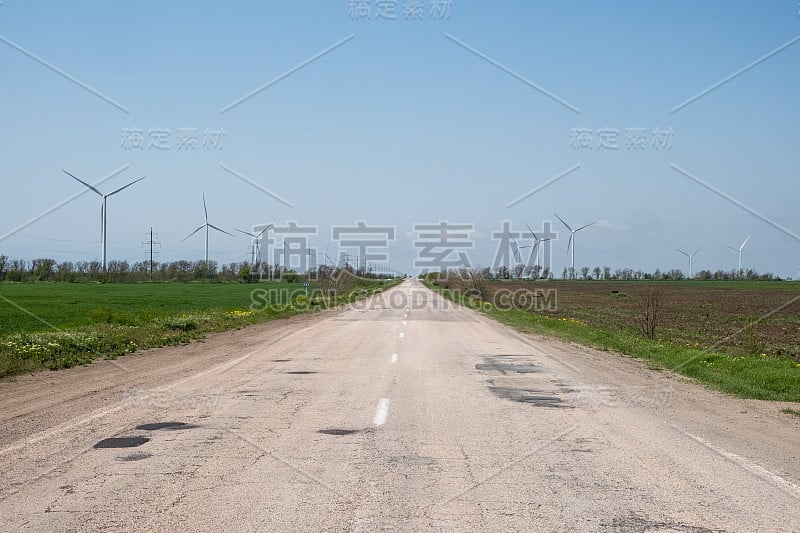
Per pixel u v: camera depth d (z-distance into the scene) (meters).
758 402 11.99
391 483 6.73
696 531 5.43
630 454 7.92
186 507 5.98
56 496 6.29
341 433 9.01
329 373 15.28
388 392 12.57
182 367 16.28
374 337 25.52
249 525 5.54
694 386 13.88
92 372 15.28
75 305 45.59
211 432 9.03
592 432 9.14
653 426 9.57
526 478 6.92
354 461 7.57
